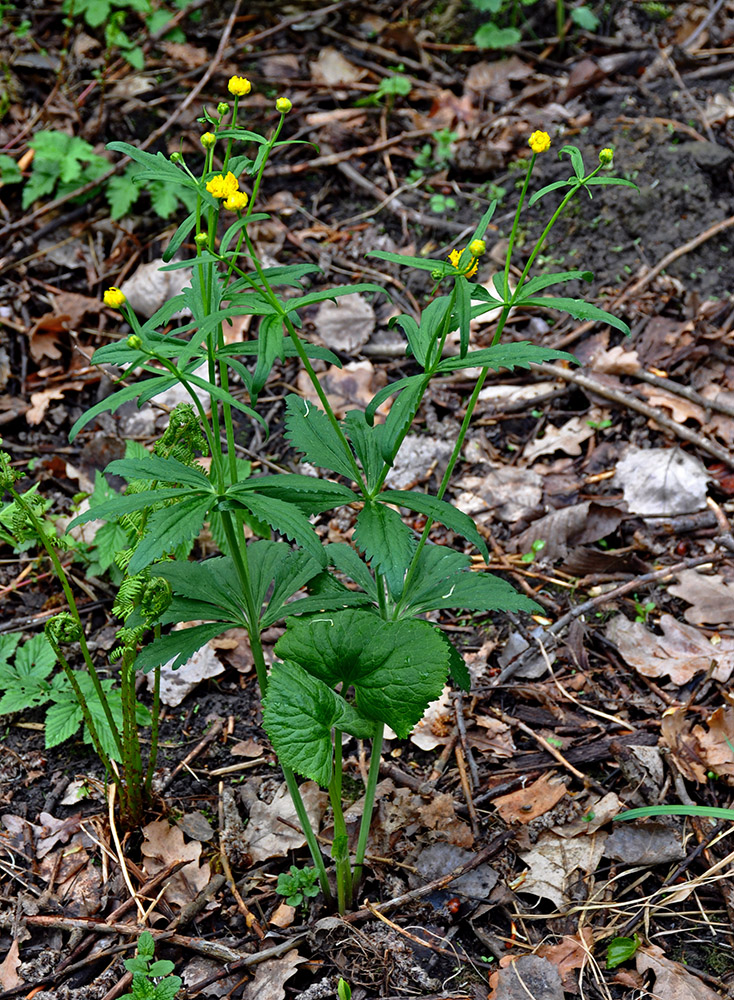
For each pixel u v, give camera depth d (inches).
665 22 87.9
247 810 60.8
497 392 72.2
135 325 53.4
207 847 60.1
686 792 60.4
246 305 55.3
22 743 62.5
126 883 59.0
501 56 85.0
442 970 57.4
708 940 58.0
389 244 77.1
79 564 67.2
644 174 75.9
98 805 61.0
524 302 54.8
